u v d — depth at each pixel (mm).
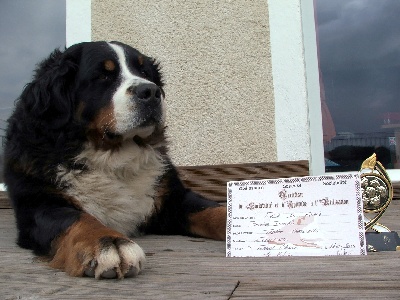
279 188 1241
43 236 1249
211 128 2414
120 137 1523
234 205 1262
